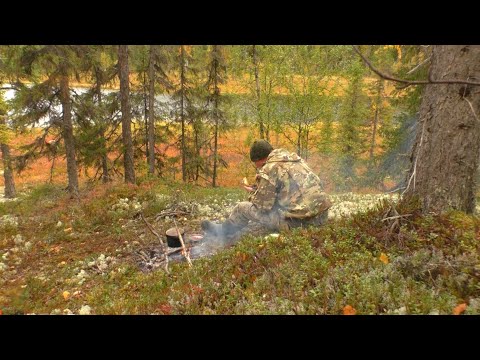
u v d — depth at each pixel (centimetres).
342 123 2159
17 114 1650
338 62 1193
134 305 435
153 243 732
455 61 441
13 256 723
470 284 330
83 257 702
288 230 529
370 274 368
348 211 838
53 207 1162
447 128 461
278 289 388
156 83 2609
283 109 1574
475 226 433
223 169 3016
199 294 414
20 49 1188
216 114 2542
